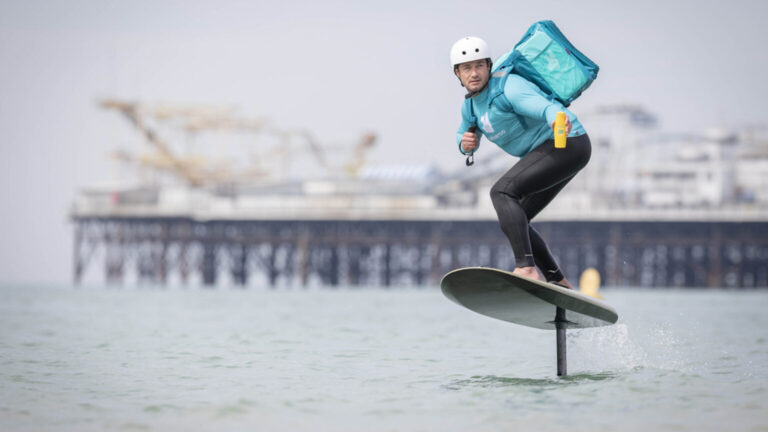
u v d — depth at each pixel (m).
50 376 32.09
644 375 31.28
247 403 26.12
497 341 49.12
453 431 21.81
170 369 34.44
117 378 31.67
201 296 164.50
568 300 26.61
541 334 54.72
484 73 26.31
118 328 60.41
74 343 46.66
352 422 23.11
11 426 22.61
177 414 24.31
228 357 39.09
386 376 32.50
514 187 26.12
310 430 22.14
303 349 43.41
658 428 21.91
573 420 22.98
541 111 25.14
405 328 61.66
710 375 31.33
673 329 58.09
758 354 39.50
